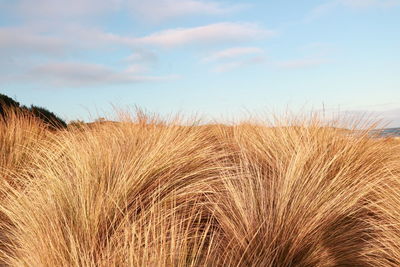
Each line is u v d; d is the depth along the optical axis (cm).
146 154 427
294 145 494
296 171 376
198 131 616
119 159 413
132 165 391
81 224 306
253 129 642
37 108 1036
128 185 361
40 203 351
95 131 562
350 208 349
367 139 484
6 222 398
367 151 455
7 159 543
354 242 325
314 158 432
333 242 312
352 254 307
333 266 299
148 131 599
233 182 393
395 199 341
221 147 588
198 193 378
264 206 327
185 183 393
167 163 411
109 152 427
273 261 288
